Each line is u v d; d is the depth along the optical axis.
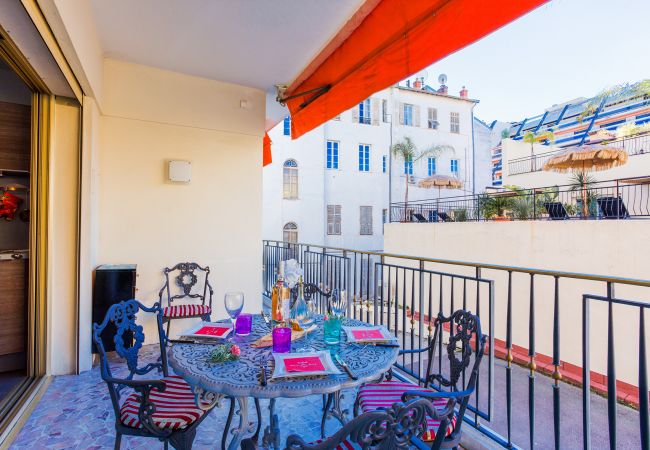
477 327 1.55
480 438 1.86
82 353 2.82
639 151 10.14
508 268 1.93
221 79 3.83
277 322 1.95
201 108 3.79
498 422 3.67
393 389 1.72
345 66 2.87
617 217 6.91
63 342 2.79
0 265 2.71
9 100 3.18
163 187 3.62
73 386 2.58
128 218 3.46
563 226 6.59
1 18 1.65
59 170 2.78
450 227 8.69
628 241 5.77
